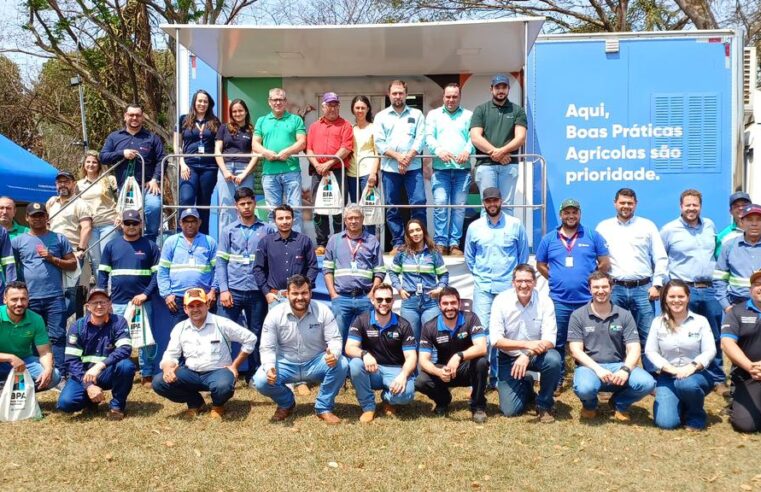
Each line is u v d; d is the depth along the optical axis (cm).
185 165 859
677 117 884
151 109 1970
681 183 888
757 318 629
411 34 818
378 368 662
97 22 1822
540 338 660
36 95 2452
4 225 802
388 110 853
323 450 572
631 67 887
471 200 962
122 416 661
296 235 738
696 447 579
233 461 551
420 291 735
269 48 870
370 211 845
